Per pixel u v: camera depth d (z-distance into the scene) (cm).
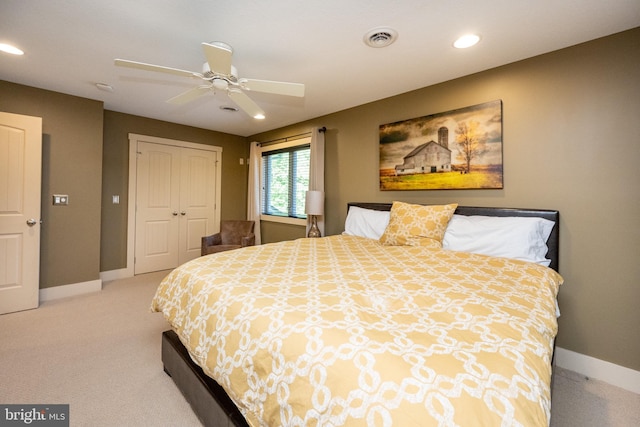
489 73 244
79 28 192
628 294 189
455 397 68
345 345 88
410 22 182
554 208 214
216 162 489
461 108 258
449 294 129
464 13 172
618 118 190
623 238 190
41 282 312
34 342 227
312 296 126
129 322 265
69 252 328
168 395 171
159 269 435
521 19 177
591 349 201
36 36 203
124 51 222
